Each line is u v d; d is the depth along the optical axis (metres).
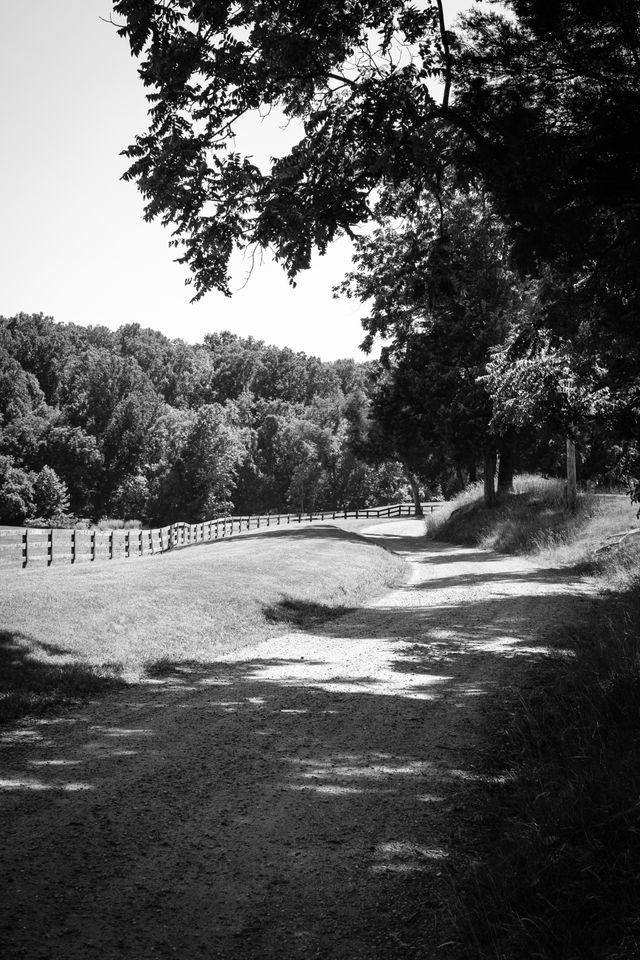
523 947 3.47
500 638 11.92
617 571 18.64
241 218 9.30
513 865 4.21
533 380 14.49
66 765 6.05
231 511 121.81
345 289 15.98
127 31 8.16
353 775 5.96
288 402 166.75
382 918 3.90
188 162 8.80
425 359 38.72
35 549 29.88
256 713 7.77
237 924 3.81
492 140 8.63
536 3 8.14
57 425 117.19
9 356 127.25
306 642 12.05
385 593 19.31
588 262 9.44
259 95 8.97
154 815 5.11
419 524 63.50
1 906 3.88
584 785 4.99
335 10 8.45
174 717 7.56
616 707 6.76
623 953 3.37
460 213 14.02
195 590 14.18
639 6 8.00
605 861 4.14
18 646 9.27
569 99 8.74
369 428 55.53
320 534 38.91
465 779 5.88
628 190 8.33
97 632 10.60
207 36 8.35
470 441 38.78
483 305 31.89
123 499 110.38
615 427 12.99
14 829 4.80
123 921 3.79
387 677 9.46
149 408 122.69
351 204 9.22
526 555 27.78
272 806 5.32
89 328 191.25
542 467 45.03
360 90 8.59
